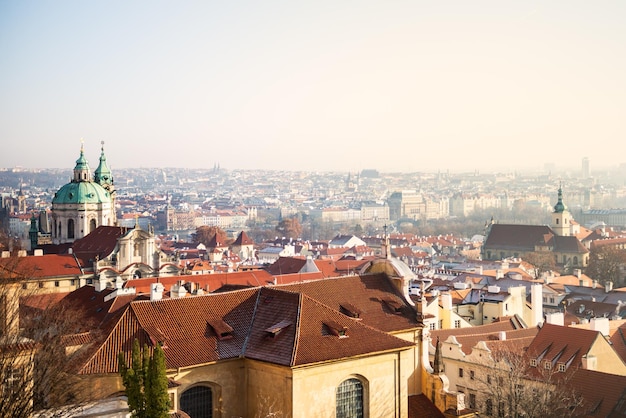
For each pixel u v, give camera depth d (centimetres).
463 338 13862
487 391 12462
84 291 14975
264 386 8875
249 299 9706
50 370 8356
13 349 8175
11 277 10025
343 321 9531
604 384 11375
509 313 17038
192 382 8638
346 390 9200
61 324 9781
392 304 10688
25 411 7950
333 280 10700
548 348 12838
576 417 11044
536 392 11012
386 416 9538
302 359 8669
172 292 14562
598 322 14425
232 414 8969
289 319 9250
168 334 8838
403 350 9606
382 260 11269
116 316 9338
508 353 12181
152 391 7288
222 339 9031
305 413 8731
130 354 8475
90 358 8406
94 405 8219
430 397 10462
